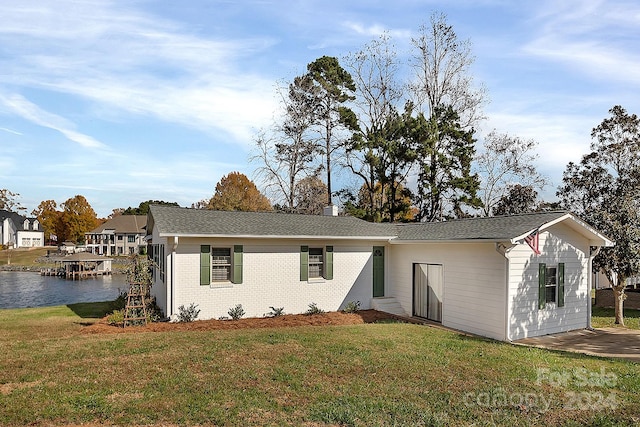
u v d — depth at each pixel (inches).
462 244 556.7
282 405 251.1
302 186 1409.9
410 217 1503.4
